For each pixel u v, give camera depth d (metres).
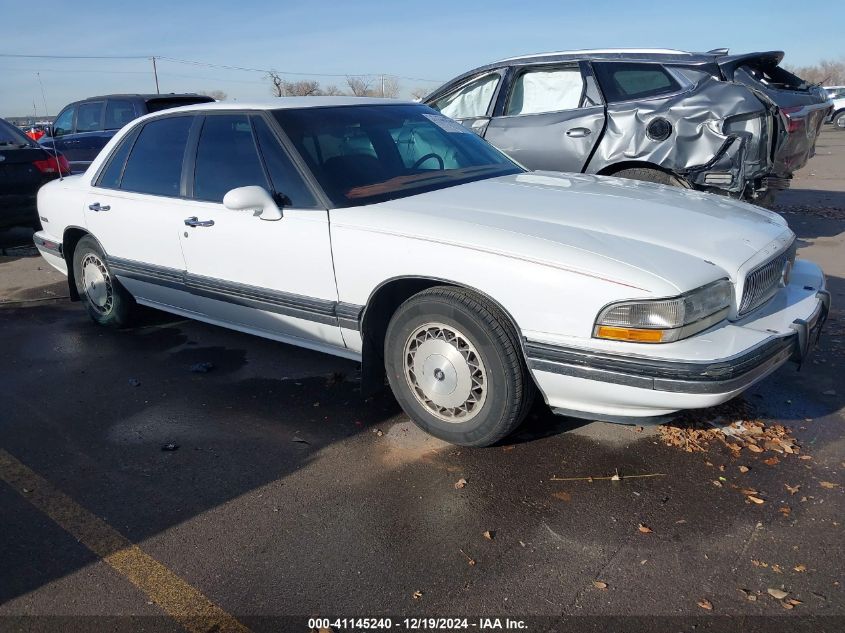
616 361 2.75
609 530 2.72
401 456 3.34
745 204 3.75
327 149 3.82
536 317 2.89
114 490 3.17
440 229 3.17
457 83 7.30
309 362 4.56
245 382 4.29
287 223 3.65
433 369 3.27
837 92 30.06
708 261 2.91
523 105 6.77
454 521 2.82
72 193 5.16
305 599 2.44
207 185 4.16
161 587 2.54
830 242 7.52
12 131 8.38
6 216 8.02
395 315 3.35
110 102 12.34
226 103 4.24
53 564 2.69
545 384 2.99
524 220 3.18
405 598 2.42
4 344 5.20
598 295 2.75
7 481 3.29
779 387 3.89
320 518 2.88
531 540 2.69
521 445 3.37
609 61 6.27
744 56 6.04
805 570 2.47
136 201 4.57
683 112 5.86
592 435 3.43
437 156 4.16
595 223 3.15
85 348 5.03
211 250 4.08
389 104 4.45
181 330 5.32
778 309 3.15
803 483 2.98
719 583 2.42
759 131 5.74
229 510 2.97
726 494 2.92
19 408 4.07
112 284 5.05
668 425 3.48
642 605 2.34
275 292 3.81
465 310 3.06
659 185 4.04
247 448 3.49
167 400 4.09
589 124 6.20
